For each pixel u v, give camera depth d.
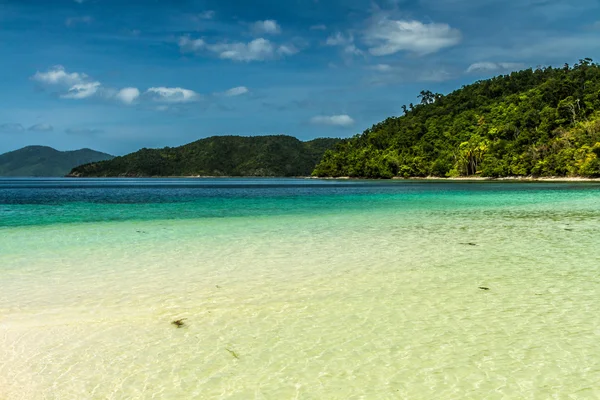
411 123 188.62
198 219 26.31
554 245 16.52
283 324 8.66
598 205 33.50
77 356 7.36
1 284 11.70
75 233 20.61
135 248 16.73
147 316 9.22
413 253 15.28
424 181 122.94
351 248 16.34
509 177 123.69
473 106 183.75
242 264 13.87
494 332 8.08
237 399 6.01
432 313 9.14
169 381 6.51
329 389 6.23
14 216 28.47
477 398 5.92
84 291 11.03
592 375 6.45
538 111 138.62
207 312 9.42
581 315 8.91
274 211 31.41
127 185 112.50
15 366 7.02
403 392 6.11
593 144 103.75
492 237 18.52
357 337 7.97
